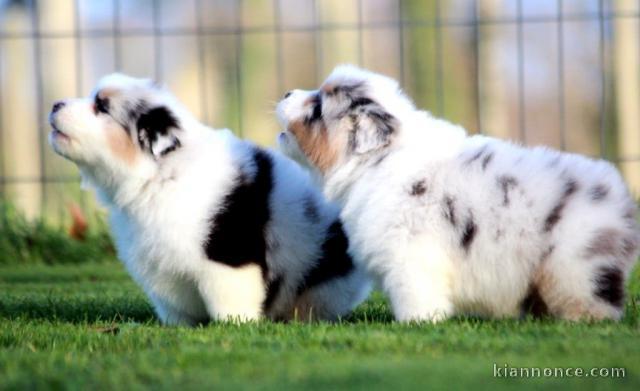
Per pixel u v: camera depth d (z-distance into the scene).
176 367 7.27
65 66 30.94
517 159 9.27
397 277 9.29
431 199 9.23
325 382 6.54
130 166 9.90
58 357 7.84
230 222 9.84
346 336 8.34
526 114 33.19
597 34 32.03
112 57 33.59
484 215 9.09
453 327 8.66
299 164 10.41
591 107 32.78
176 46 35.78
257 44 34.25
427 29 32.12
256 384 6.54
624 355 7.34
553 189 9.04
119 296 13.21
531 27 32.75
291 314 10.62
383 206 9.36
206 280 9.87
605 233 8.93
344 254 10.59
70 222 20.84
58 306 11.94
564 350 7.56
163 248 9.84
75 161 10.18
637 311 9.70
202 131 10.25
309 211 10.41
